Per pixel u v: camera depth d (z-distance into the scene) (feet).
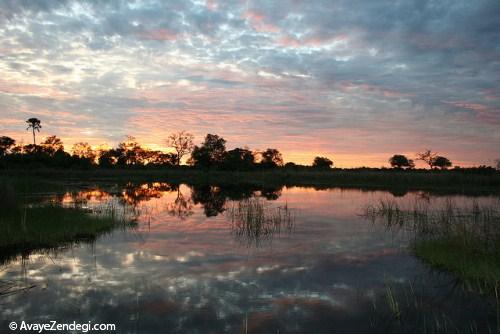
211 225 56.75
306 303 26.50
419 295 28.04
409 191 124.57
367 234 50.06
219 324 23.29
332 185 160.56
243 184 173.47
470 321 23.82
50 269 33.42
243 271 33.42
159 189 136.15
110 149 335.26
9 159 244.22
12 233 43.93
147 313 24.68
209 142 267.80
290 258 37.83
